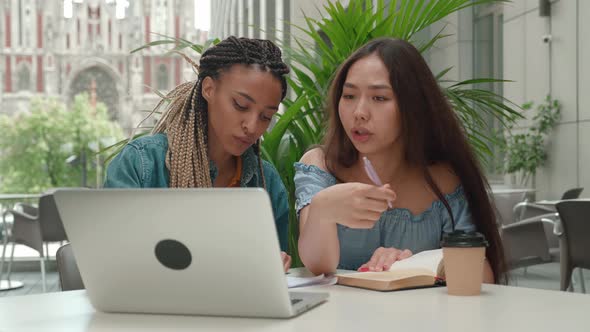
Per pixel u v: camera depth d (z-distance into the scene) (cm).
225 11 1168
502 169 816
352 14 219
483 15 805
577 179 744
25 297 106
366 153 151
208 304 89
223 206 82
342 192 118
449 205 151
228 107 138
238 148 141
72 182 4541
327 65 217
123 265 90
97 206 87
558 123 766
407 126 143
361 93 140
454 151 149
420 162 147
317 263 130
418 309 92
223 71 138
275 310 86
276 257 82
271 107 139
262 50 139
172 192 83
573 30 744
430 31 739
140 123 169
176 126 148
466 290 102
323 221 122
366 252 154
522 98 809
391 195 114
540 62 788
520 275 523
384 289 107
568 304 95
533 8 795
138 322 87
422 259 124
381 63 139
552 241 350
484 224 150
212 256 85
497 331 77
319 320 85
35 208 647
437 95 146
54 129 4603
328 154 156
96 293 93
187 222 84
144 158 145
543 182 789
